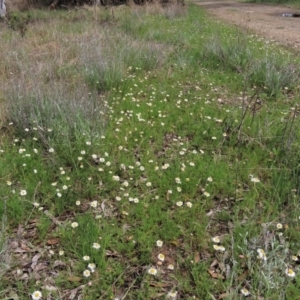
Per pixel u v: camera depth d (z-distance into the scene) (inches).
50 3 720.3
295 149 161.0
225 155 166.6
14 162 154.5
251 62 280.5
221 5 1007.6
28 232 121.0
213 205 134.6
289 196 132.9
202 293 99.0
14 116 185.5
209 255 112.8
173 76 279.3
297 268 103.2
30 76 239.3
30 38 359.3
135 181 147.5
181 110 216.1
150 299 98.5
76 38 343.9
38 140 172.6
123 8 621.9
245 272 104.6
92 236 113.7
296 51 375.6
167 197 137.0
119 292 101.1
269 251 108.7
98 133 175.9
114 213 130.9
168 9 625.6
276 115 205.3
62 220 127.2
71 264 108.6
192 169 151.9
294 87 252.8
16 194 132.5
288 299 95.9
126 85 252.8
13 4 689.0
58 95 197.5
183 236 120.3
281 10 858.8
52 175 149.5
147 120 201.0
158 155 169.5
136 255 113.0
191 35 417.4
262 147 166.9
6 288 100.3
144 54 306.8
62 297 98.4
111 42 331.3
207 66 308.5
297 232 116.6
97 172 151.0
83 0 714.8
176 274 106.0
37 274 105.1
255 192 137.6
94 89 235.5
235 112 204.1
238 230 117.8
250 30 489.1
